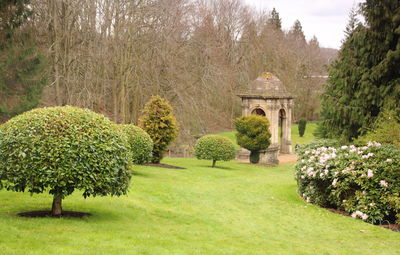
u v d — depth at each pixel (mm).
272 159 33781
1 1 21312
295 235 10000
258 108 34906
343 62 17812
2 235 6824
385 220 11688
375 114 17312
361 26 17047
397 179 11586
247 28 49031
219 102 40625
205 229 9781
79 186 8367
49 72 26141
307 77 59406
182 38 32594
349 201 12297
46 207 9914
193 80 32688
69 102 26344
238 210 12906
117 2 27812
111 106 32406
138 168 20703
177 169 22328
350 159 12570
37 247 6348
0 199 10469
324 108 18906
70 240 6941
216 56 39594
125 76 30500
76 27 27719
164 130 23156
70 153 8234
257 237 9367
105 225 8594
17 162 8141
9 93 23406
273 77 36000
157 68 30875
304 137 53781
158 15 28844
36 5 26109
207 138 26125
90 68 27172
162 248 7074
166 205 12805
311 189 14039
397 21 15844
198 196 14797
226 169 25797
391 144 13344
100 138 8672
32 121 8430
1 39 22250
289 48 57438
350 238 9789
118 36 28812
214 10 48312
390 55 15703
